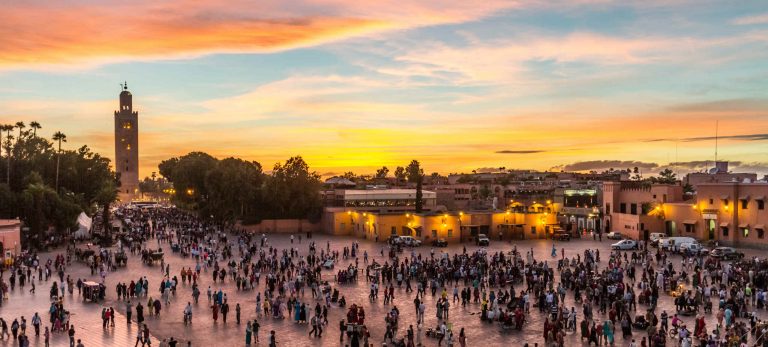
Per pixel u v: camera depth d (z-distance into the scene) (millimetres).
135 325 42562
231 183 115250
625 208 107250
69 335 36281
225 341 38844
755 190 85062
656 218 98312
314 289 51844
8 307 47125
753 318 38906
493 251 82188
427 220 92188
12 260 65750
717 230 89438
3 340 38156
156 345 37844
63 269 59781
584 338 38719
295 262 71438
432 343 38219
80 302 49375
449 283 57188
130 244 81250
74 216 88312
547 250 83375
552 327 38062
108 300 50312
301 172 118438
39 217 81875
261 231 114438
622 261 69188
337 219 109562
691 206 94000
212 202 117062
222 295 46719
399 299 50688
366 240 98688
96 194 109812
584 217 114375
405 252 81812
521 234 98688
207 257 69000
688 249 75625
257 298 45750
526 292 48750
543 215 99688
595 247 86812
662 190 99875
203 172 122625
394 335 39094
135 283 54719
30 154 121312
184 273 57188
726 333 36969
